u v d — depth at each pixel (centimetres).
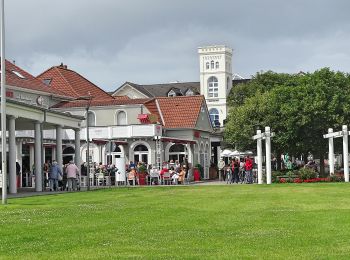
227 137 7200
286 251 1323
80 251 1366
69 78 8100
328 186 4212
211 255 1283
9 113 4022
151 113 6962
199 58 12812
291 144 6512
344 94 6550
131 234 1645
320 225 1783
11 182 4091
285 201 2822
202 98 7519
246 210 2361
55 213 2311
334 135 5231
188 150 6950
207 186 4725
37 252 1361
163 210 2408
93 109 6944
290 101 6438
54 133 6481
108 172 5425
